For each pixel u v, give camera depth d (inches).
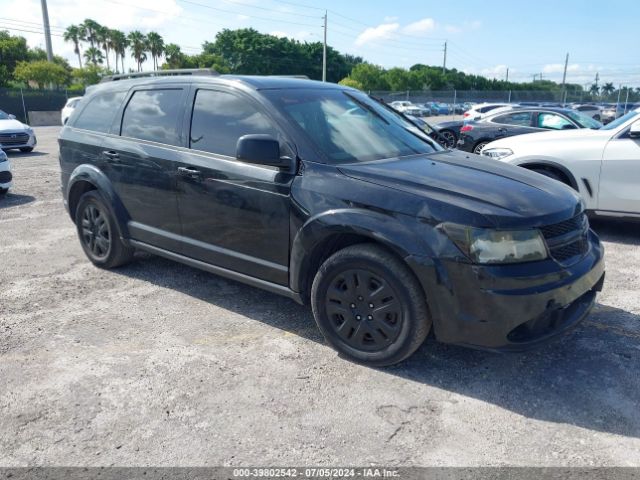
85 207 201.6
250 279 151.8
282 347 143.6
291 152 140.6
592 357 138.2
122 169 180.5
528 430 109.0
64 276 197.6
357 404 117.6
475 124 491.5
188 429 109.0
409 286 120.6
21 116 1376.7
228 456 101.2
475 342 118.1
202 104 163.5
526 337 119.0
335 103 164.1
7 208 313.6
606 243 241.8
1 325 156.6
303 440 105.7
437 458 100.8
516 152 257.4
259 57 3184.1
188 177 159.2
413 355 138.8
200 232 161.5
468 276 114.3
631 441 105.6
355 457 101.0
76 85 1918.1
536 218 119.0
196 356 138.6
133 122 182.9
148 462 99.7
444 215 116.7
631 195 231.1
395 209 121.5
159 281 191.9
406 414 114.2
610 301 174.1
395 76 2839.6
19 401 118.6
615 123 248.5
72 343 145.6
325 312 136.4
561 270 119.8
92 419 112.3
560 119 461.1
